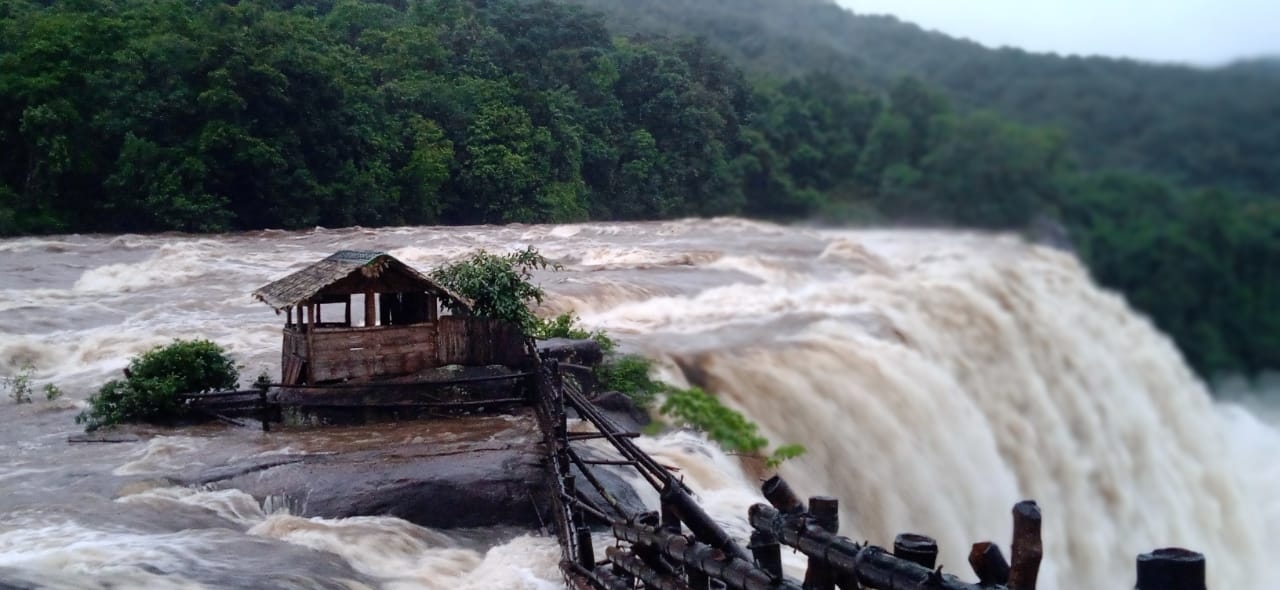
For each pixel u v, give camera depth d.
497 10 69.19
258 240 43.56
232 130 45.38
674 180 57.75
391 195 52.97
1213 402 20.66
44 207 43.03
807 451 17.88
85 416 15.39
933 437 19.77
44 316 24.23
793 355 20.28
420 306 15.59
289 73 48.56
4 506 11.23
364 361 14.98
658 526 8.05
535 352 15.66
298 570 9.40
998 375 22.45
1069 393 21.77
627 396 16.83
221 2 55.75
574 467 12.84
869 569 5.68
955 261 25.42
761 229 46.56
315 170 50.44
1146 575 4.59
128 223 44.59
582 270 32.72
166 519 10.83
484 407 15.30
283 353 15.72
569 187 60.75
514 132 59.09
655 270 32.91
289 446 13.52
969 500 19.56
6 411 16.59
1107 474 20.75
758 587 6.60
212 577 8.97
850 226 32.19
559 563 10.10
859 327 23.08
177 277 31.05
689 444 15.48
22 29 46.59
